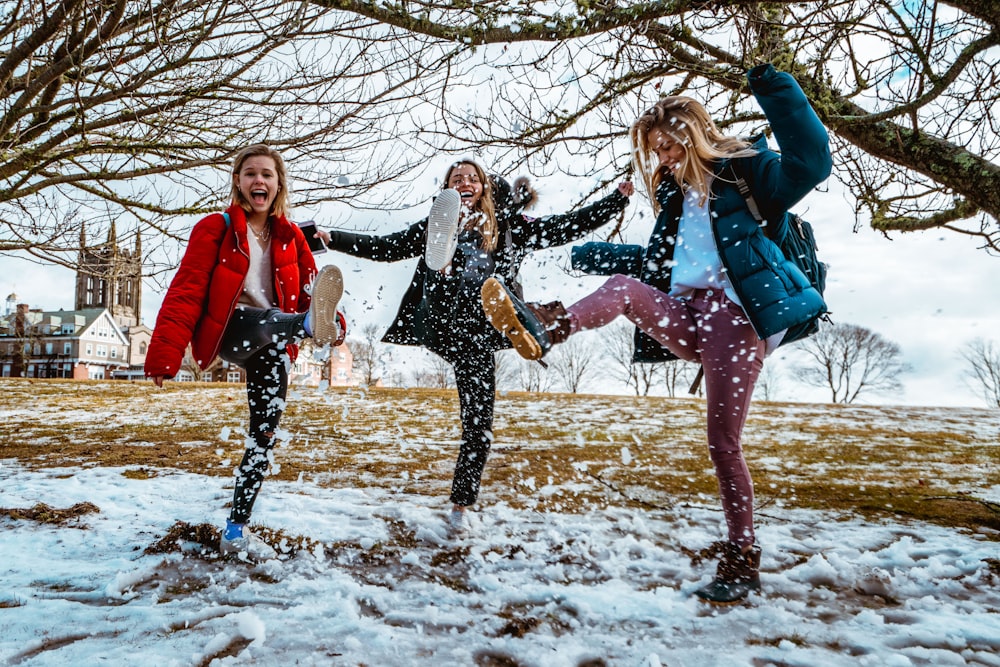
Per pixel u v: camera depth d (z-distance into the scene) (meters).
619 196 2.91
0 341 61.88
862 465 4.86
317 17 4.15
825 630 1.88
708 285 2.24
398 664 1.60
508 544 2.63
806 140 2.00
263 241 2.70
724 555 2.21
